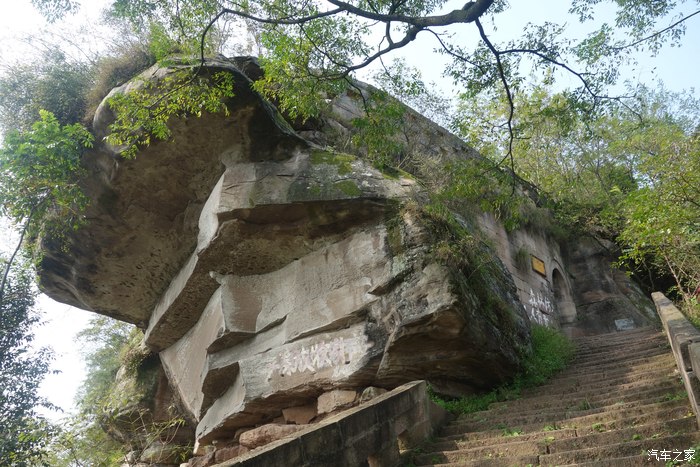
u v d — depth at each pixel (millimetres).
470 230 12305
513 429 6797
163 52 9445
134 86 10789
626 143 18297
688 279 13703
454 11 8023
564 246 20344
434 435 7379
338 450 5699
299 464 5254
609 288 19250
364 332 9461
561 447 5836
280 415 10461
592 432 6098
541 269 16969
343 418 5945
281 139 10828
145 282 14016
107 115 11047
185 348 13508
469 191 10781
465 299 9000
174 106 9406
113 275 13789
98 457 15086
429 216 10047
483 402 8922
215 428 10922
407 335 8742
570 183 20094
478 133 10852
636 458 4977
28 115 13062
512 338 10219
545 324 15664
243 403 10211
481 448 6207
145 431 14883
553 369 10508
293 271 10930
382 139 10578
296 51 9016
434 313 8594
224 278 11234
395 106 10492
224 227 10461
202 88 9898
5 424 12336
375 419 6348
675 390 6867
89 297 14359
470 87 9727
